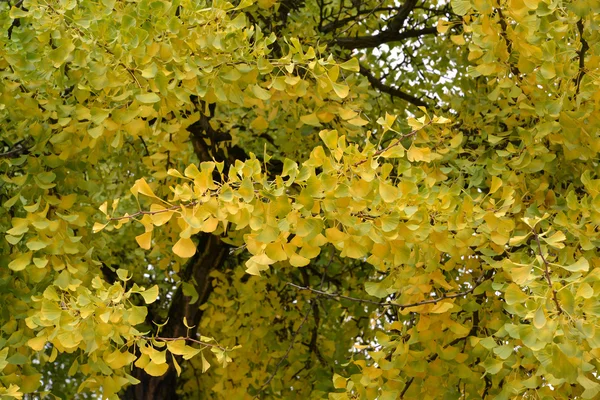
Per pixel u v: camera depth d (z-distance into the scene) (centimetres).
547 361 177
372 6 447
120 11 234
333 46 376
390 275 228
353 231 180
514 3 214
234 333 385
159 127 279
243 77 232
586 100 229
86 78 234
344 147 179
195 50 230
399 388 236
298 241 186
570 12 221
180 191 176
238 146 429
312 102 281
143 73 215
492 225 208
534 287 173
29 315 244
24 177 250
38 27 232
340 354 399
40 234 241
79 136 255
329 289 434
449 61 424
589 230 211
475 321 263
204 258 441
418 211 187
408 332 233
